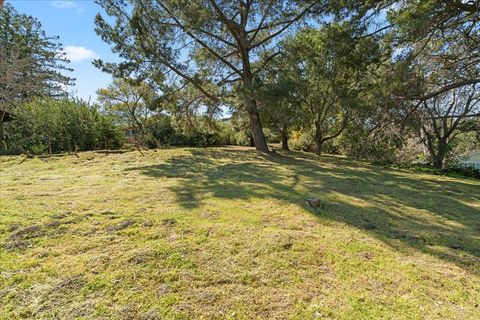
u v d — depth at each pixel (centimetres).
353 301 205
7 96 1280
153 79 1105
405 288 223
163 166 813
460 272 250
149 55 1045
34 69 1794
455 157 1554
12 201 411
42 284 214
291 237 307
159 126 1680
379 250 287
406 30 648
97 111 1254
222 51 1228
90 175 650
